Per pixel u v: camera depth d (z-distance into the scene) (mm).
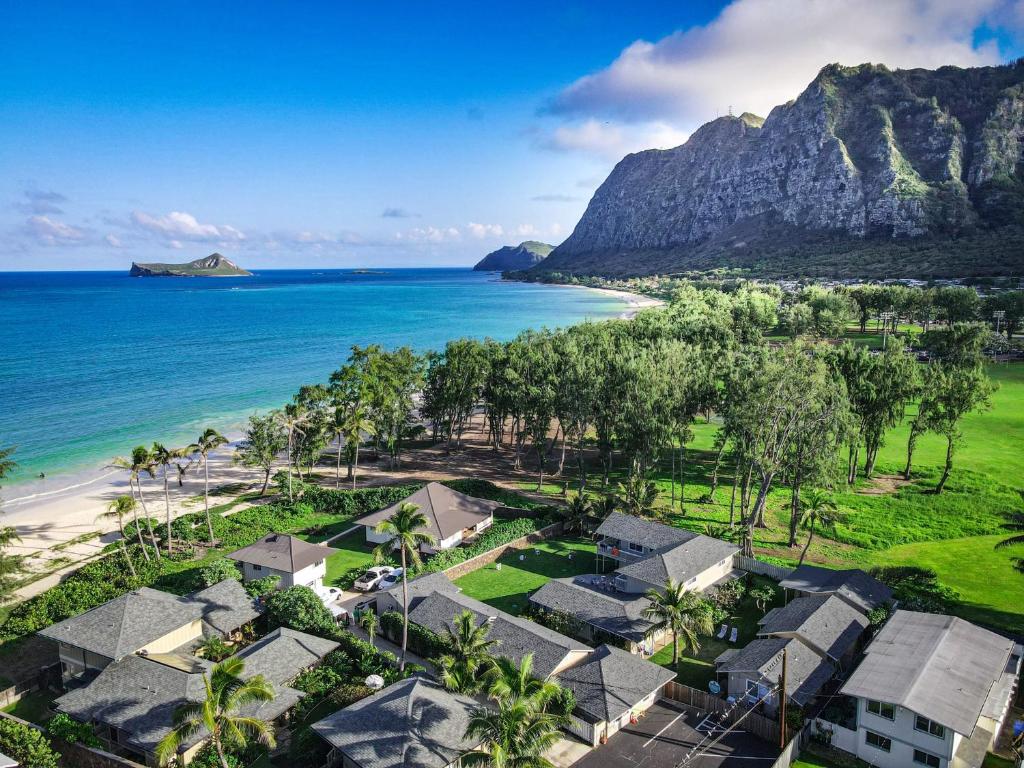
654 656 50250
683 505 81688
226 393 147875
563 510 75438
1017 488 84625
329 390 97750
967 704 36969
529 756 31922
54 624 52281
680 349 96188
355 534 73375
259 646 46188
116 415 128375
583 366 85250
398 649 50469
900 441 109375
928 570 60656
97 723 40062
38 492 88562
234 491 89250
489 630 48156
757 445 68312
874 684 39125
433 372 107562
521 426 126812
